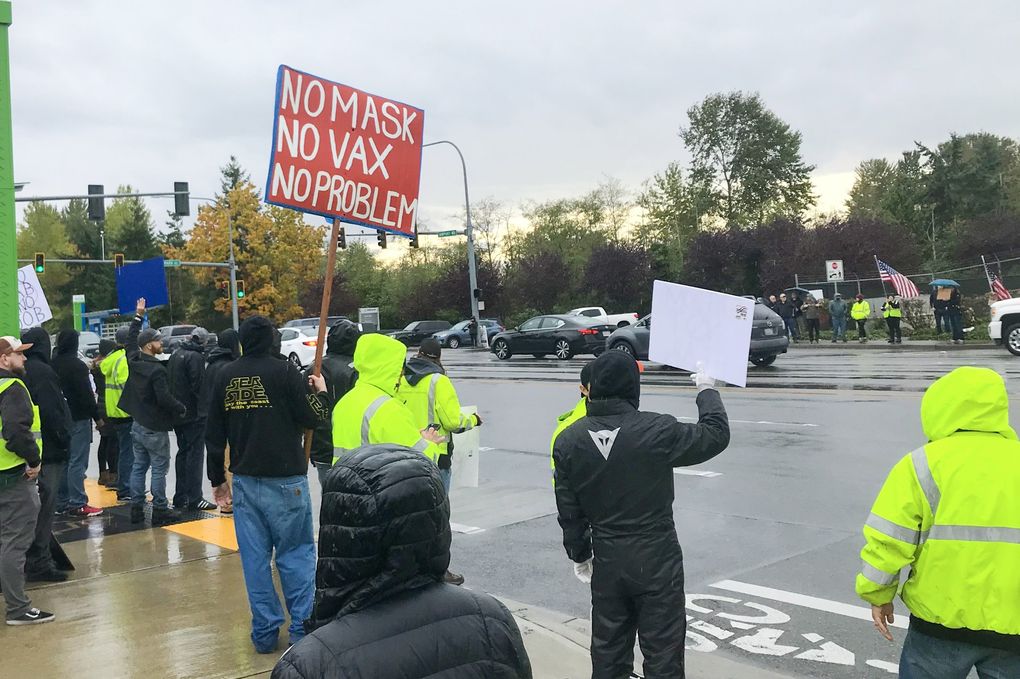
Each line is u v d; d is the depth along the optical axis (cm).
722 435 356
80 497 825
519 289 5294
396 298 6319
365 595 172
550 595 582
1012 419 1048
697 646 483
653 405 1438
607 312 5022
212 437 465
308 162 486
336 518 174
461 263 5244
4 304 622
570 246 6538
